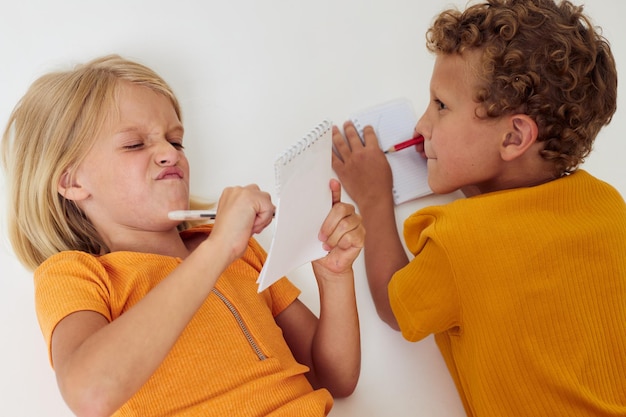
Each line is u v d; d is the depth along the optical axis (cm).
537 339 101
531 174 113
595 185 109
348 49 139
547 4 112
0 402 108
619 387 102
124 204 98
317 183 83
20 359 111
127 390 74
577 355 101
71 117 100
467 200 108
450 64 113
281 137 132
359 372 112
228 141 130
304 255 87
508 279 102
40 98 104
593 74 109
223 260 79
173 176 99
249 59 134
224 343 93
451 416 123
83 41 126
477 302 103
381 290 123
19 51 123
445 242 104
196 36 132
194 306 77
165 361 89
